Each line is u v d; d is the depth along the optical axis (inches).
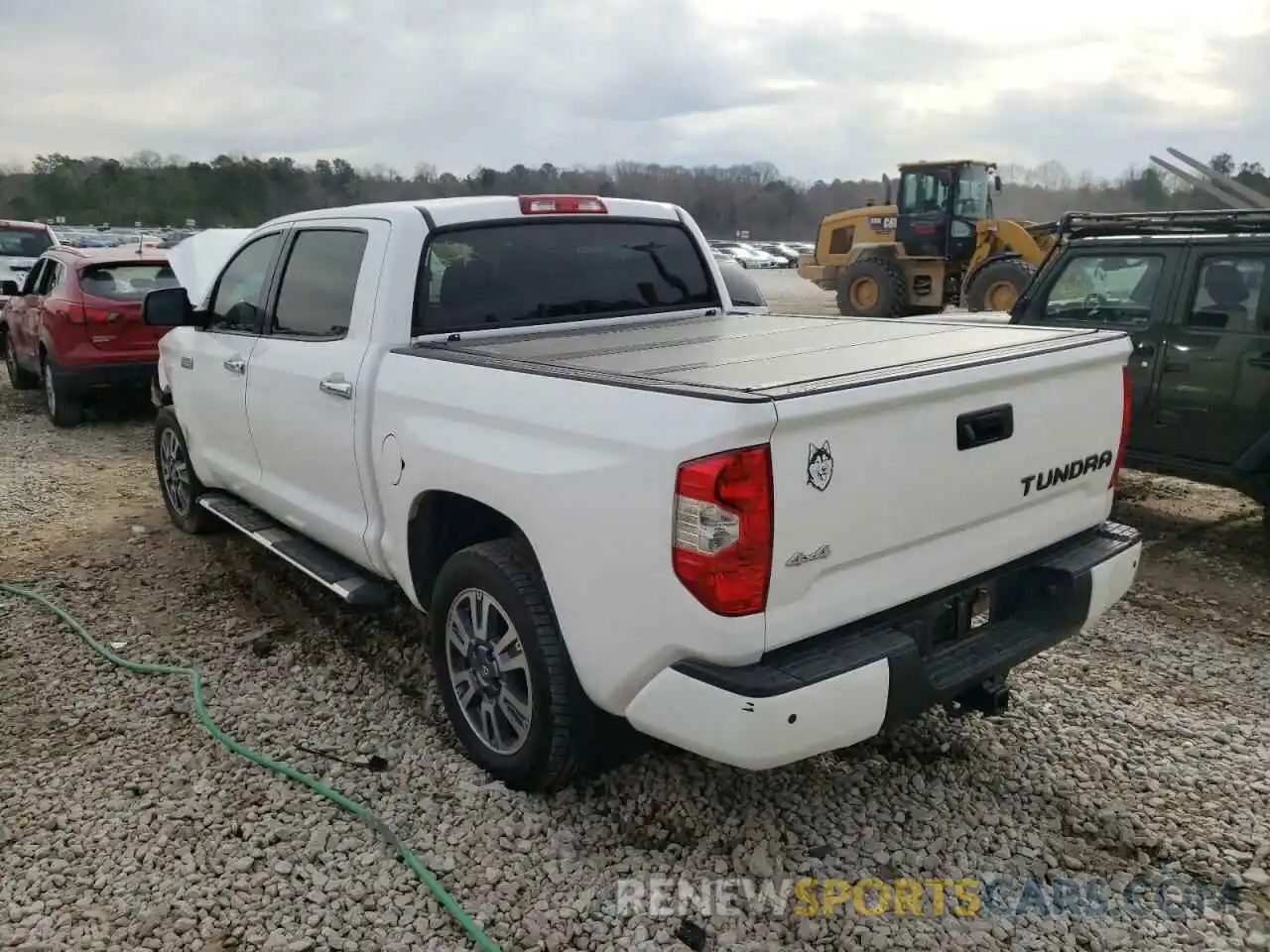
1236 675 164.2
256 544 228.2
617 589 104.3
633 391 101.7
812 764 136.3
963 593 118.2
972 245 665.0
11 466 314.2
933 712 150.2
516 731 127.6
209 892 112.4
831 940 104.7
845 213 766.5
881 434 102.5
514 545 126.0
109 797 130.9
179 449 229.8
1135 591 203.9
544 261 161.3
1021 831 122.4
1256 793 129.7
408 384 134.8
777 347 131.6
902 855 117.7
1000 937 105.0
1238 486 225.0
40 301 385.7
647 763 136.3
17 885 114.1
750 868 115.4
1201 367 224.4
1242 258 217.9
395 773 135.6
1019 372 115.3
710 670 98.7
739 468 92.4
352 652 173.5
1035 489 122.0
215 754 141.3
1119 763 137.2
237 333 188.7
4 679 165.2
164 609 193.5
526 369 116.4
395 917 108.5
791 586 97.9
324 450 156.3
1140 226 255.8
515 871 115.3
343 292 156.3
